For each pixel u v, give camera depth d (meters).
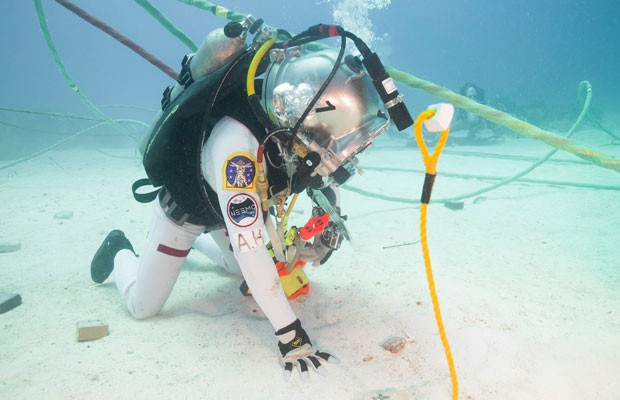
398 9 109.31
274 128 1.56
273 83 1.59
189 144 1.77
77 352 1.99
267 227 1.78
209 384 1.72
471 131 10.55
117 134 12.41
